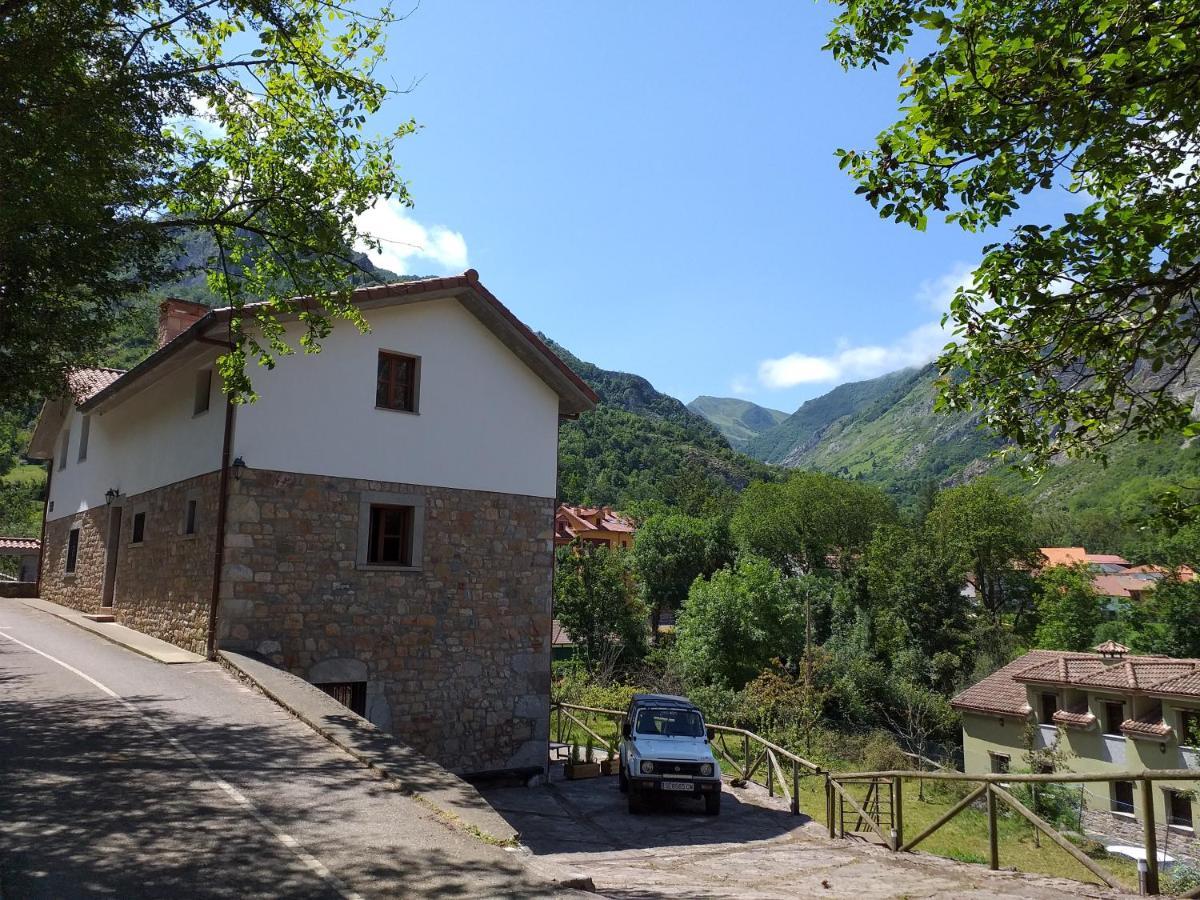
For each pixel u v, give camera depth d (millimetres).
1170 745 23375
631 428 164125
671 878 8273
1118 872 17203
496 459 15531
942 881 8047
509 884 5605
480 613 14859
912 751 35188
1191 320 6477
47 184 7617
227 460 12695
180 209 11273
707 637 41312
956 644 45781
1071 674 26547
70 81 8164
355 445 13828
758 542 70438
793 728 31250
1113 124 5926
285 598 12844
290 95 10734
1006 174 5941
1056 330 6824
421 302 14883
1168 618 38750
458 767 14195
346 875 5516
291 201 11000
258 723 9508
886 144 6258
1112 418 7387
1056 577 50062
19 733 8578
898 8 6484
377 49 10586
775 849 10664
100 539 19234
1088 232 6105
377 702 13477
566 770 16031
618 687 34438
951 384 7789
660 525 63000
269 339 12289
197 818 6434
